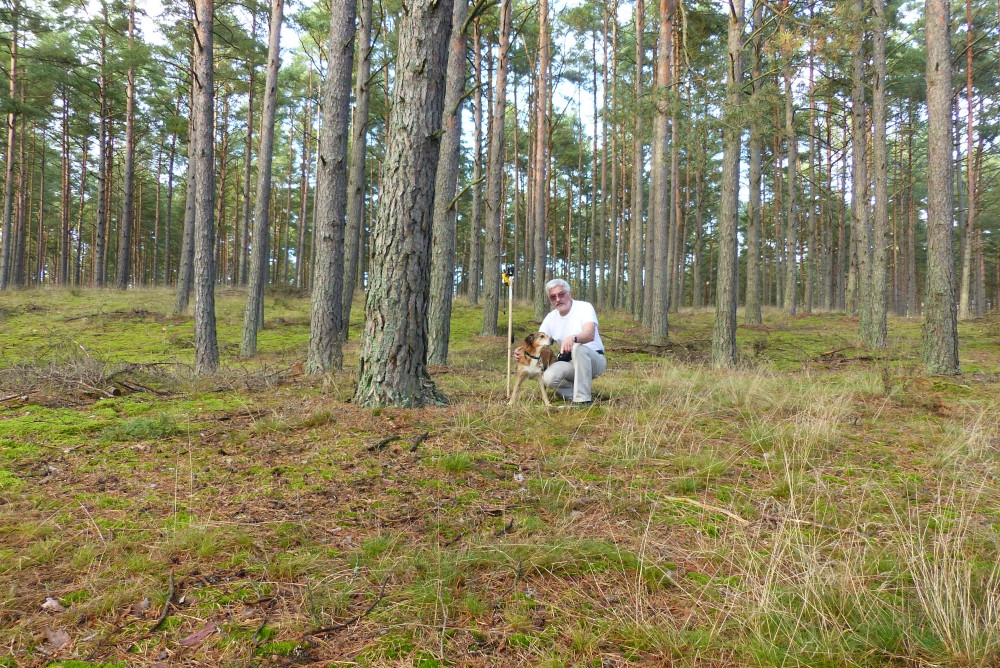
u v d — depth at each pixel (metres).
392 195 5.07
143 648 1.76
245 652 1.74
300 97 29.61
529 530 2.70
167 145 32.41
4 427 4.38
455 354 12.34
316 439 4.15
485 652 1.78
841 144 31.08
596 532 2.76
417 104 5.00
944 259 8.75
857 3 11.29
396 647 1.79
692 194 36.41
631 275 25.00
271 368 8.42
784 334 17.09
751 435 4.46
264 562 2.32
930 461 3.93
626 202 38.56
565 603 2.09
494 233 16.56
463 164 34.44
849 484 3.49
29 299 21.66
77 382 6.05
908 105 27.94
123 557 2.34
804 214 36.56
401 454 3.82
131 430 4.21
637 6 18.59
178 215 47.94
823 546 2.60
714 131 11.12
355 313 20.83
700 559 2.49
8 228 25.77
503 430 4.54
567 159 37.00
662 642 1.83
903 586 2.21
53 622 1.89
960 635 1.83
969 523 2.83
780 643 1.86
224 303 21.97
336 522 2.75
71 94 26.31
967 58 22.00
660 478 3.57
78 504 2.90
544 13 21.06
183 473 3.40
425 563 2.29
